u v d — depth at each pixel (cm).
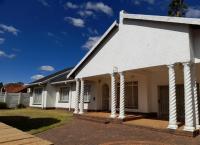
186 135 929
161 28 1123
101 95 1933
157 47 1133
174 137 922
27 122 1438
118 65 1376
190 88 978
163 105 1466
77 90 1761
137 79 1625
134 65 1255
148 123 1193
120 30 1388
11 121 1488
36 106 2717
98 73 1542
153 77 1541
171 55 1060
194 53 1033
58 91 2508
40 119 1579
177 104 1374
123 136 967
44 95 2522
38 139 380
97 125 1292
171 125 1005
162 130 1026
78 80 1778
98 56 1562
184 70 1004
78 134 1048
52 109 2505
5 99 2883
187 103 972
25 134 417
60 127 1262
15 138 384
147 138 916
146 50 1189
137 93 1617
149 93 1548
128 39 1316
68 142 894
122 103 1322
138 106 1595
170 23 1083
